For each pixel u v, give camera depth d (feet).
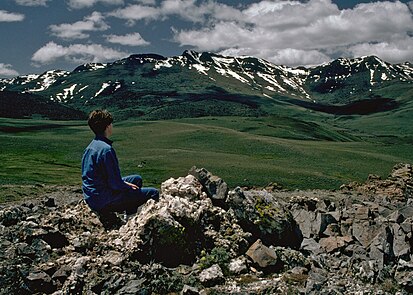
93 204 40.01
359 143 500.74
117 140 428.56
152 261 37.60
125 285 34.14
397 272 39.32
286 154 355.77
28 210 45.83
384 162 334.44
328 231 47.85
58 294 33.04
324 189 200.75
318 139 593.01
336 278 38.78
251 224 44.60
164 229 38.06
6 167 261.85
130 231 39.47
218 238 41.70
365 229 46.52
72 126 607.78
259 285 36.55
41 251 36.99
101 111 41.06
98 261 35.96
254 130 613.52
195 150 373.81
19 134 488.44
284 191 175.94
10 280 33.65
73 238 39.55
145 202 42.73
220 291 35.06
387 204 67.72
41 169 257.55
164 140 426.10
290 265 40.83
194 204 43.29
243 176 230.68
